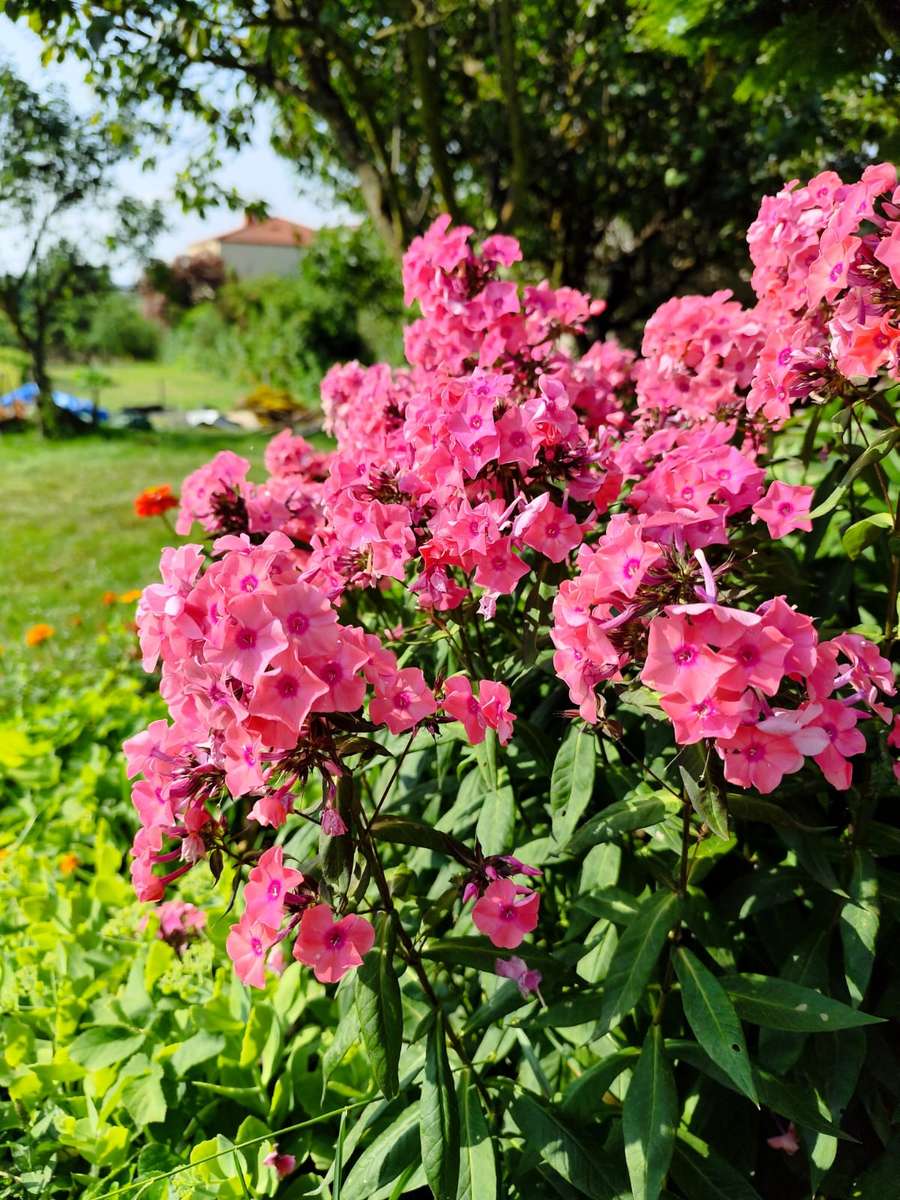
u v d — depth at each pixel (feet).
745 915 6.18
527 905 5.31
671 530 5.08
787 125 21.71
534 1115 5.79
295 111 22.43
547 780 7.30
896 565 5.97
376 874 5.24
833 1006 5.20
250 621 4.44
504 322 7.59
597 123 25.25
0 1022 8.30
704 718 4.41
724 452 5.86
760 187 26.71
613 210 28.48
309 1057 7.77
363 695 4.64
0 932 9.71
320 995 7.93
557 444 5.82
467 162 25.88
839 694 5.49
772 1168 6.54
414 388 8.06
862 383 5.86
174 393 98.37
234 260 173.88
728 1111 6.14
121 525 35.53
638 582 4.73
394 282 32.86
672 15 10.40
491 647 7.31
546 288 8.49
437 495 5.91
